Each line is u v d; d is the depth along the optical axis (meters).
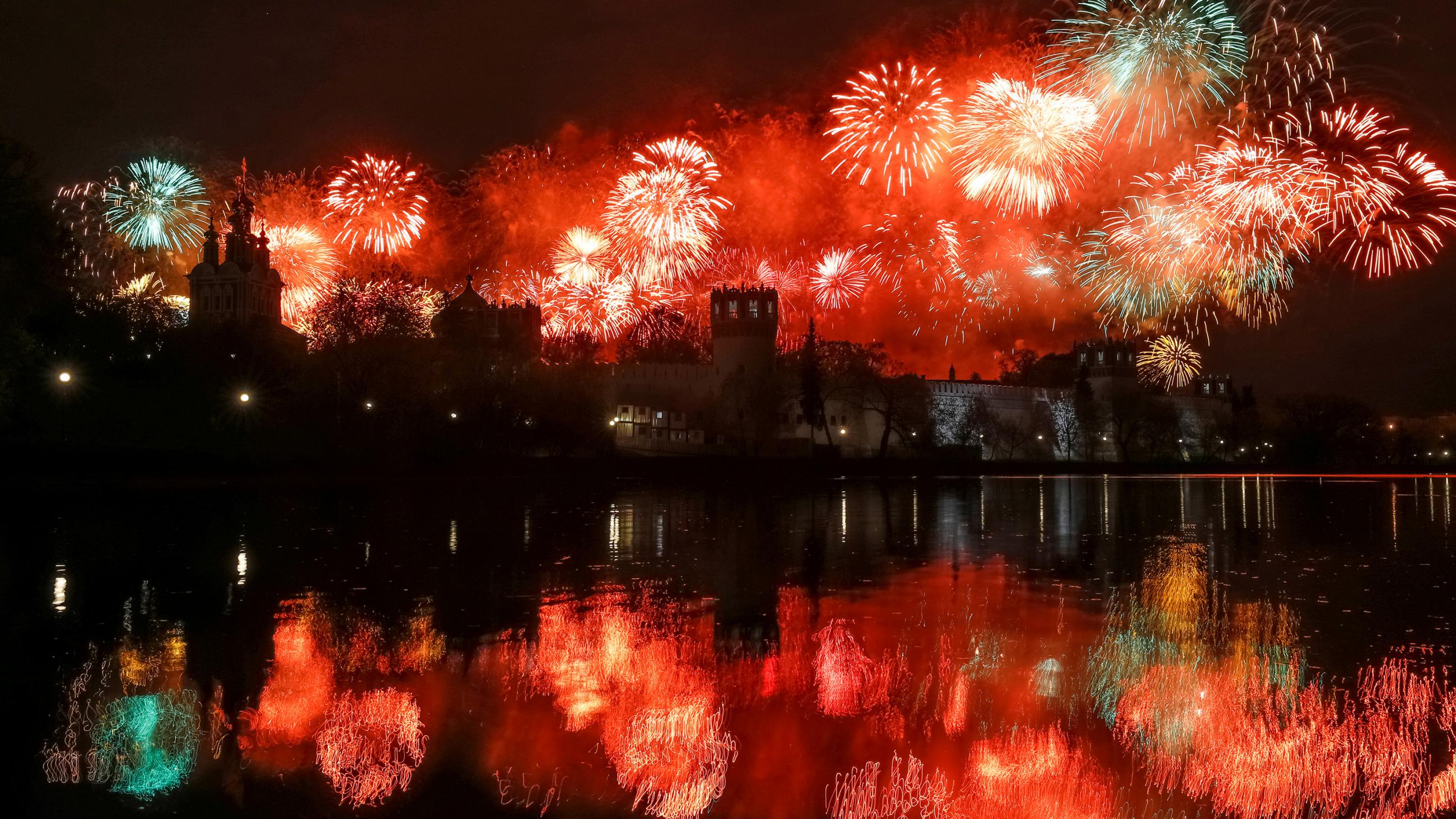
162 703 12.62
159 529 32.44
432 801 9.65
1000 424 129.38
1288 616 18.86
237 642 15.88
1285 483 87.81
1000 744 11.41
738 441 107.81
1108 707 12.88
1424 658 15.40
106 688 13.25
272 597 20.05
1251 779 10.38
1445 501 58.44
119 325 69.75
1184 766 10.80
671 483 72.19
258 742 11.27
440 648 15.67
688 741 11.43
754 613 18.81
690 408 115.44
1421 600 20.83
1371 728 12.15
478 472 74.19
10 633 16.39
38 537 29.84
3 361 50.31
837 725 12.05
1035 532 35.88
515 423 84.62
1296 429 154.75
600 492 59.56
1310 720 12.42
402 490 56.81
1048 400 141.00
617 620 18.08
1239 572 25.20
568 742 11.38
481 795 9.80
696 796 9.81
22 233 49.94
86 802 9.55
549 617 18.27
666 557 27.22
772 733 11.77
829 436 109.19
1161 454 138.88
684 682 13.80
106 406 64.31
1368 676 14.45
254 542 29.23
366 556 26.48
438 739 11.37
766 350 116.19
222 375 71.06
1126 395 139.62
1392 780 10.53
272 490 53.97
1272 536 35.34
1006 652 15.72
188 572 23.19
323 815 9.28
